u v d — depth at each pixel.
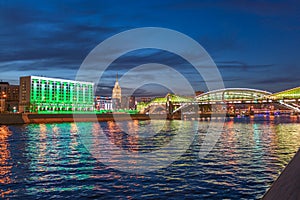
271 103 120.69
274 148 38.41
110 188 18.02
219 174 21.70
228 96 138.12
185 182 19.39
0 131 68.38
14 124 96.81
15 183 19.19
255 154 32.59
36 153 33.75
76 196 16.33
